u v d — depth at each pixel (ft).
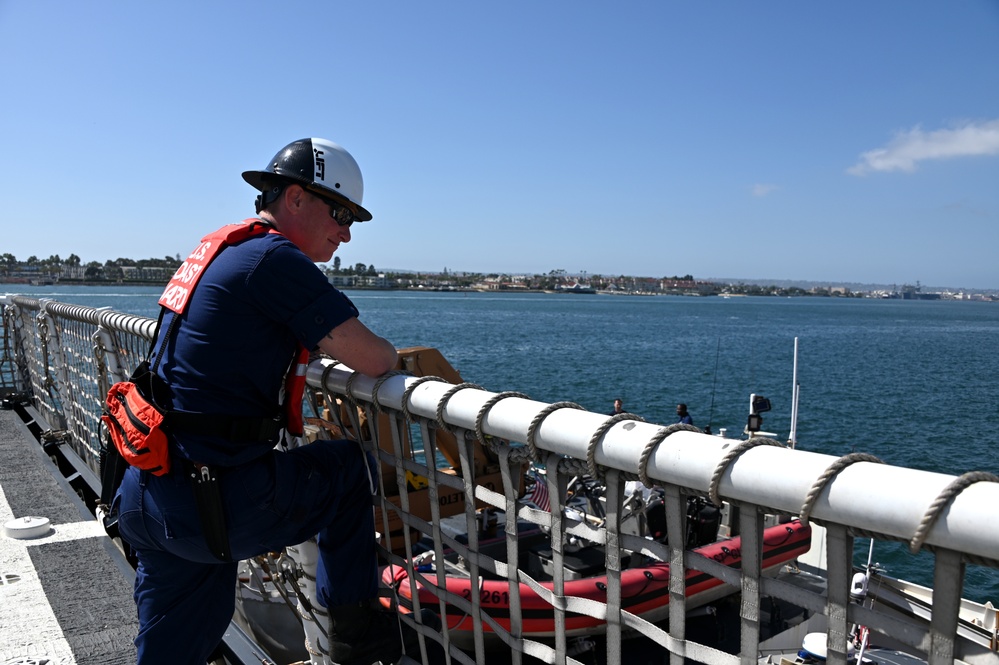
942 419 94.17
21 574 11.70
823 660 12.07
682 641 5.04
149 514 6.61
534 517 6.23
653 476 4.92
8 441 20.17
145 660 7.07
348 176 7.33
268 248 6.53
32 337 25.21
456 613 12.34
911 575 33.81
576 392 114.83
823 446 77.61
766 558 16.75
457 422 6.57
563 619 6.03
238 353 6.46
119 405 6.74
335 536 7.73
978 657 3.55
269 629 14.51
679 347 210.59
